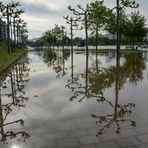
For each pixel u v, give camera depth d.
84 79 17.14
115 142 6.41
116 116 8.58
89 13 45.38
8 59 33.56
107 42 126.50
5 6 45.28
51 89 13.89
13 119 8.65
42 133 7.16
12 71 23.56
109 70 21.73
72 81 16.47
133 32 65.62
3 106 10.56
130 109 9.41
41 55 53.69
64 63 30.77
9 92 13.55
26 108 10.00
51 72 21.88
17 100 11.56
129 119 8.23
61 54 55.62
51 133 7.13
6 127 7.84
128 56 41.34
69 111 9.30
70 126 7.66
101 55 46.44
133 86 14.12
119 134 6.95
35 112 9.34
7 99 11.88
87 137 6.77
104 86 14.31
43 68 25.48
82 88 13.87
